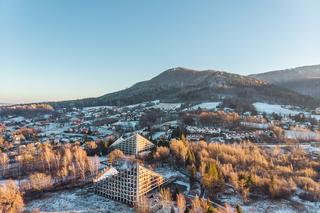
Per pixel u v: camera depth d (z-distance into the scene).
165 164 146.50
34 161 141.50
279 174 126.56
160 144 166.75
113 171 114.88
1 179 126.12
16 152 178.25
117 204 100.56
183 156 139.00
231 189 113.38
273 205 101.00
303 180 118.69
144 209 88.38
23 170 137.50
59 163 138.88
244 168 131.62
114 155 150.12
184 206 88.75
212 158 138.38
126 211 94.31
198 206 85.81
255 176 112.88
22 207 94.75
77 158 138.00
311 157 158.88
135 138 170.25
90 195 108.69
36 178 112.69
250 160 139.00
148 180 106.31
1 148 187.38
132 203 99.56
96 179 110.44
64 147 171.88
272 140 199.00
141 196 100.12
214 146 151.25
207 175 108.56
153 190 109.38
